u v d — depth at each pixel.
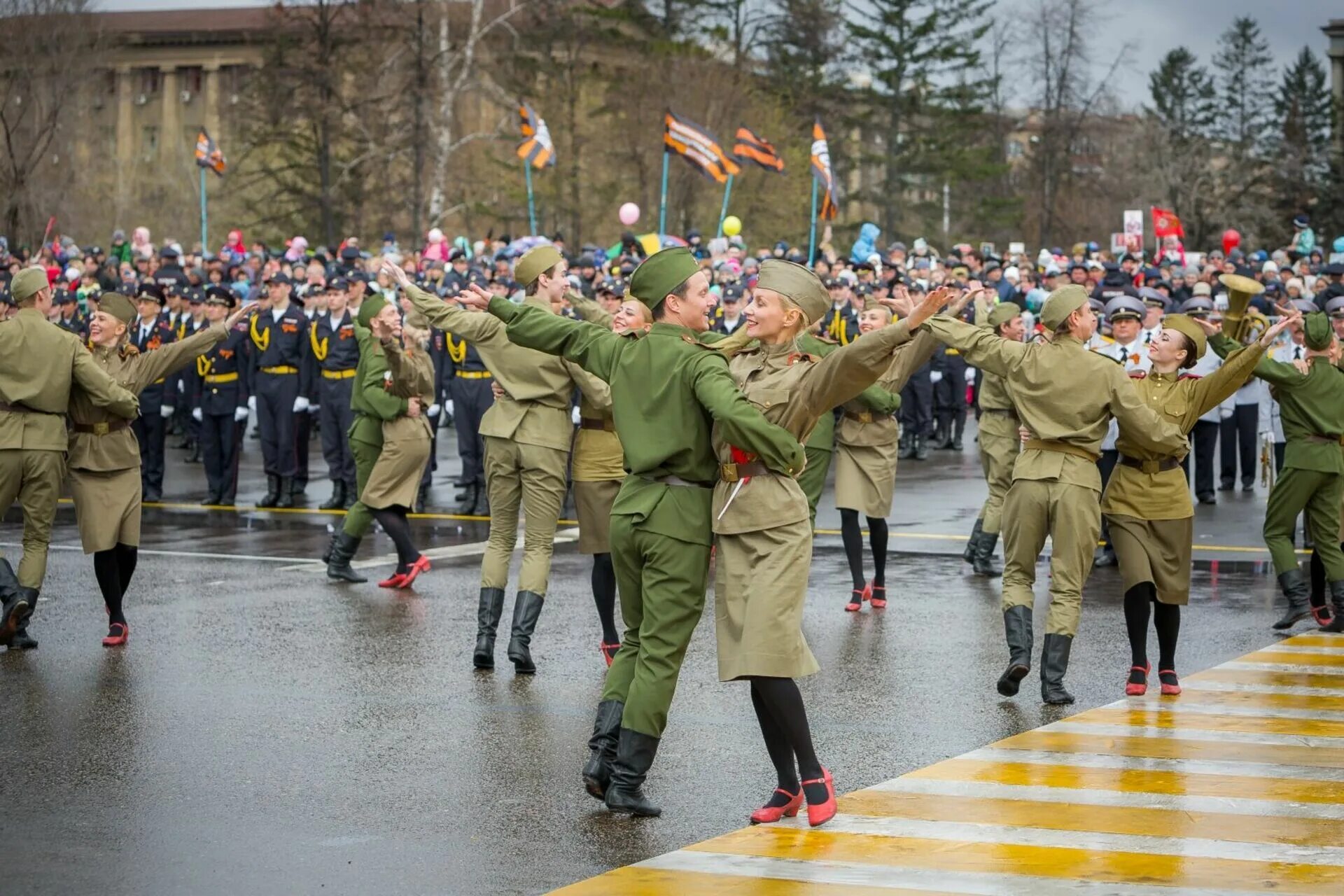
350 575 12.57
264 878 5.85
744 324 6.72
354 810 6.70
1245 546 14.43
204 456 18.48
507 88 50.53
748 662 6.38
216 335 10.49
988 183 63.94
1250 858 6.15
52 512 9.95
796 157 48.69
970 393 27.17
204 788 7.02
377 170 47.72
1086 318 8.64
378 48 47.44
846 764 7.47
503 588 9.55
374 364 12.28
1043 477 8.62
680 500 6.57
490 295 7.08
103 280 24.97
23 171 48.28
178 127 75.38
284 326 17.84
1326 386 10.62
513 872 5.92
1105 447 14.12
